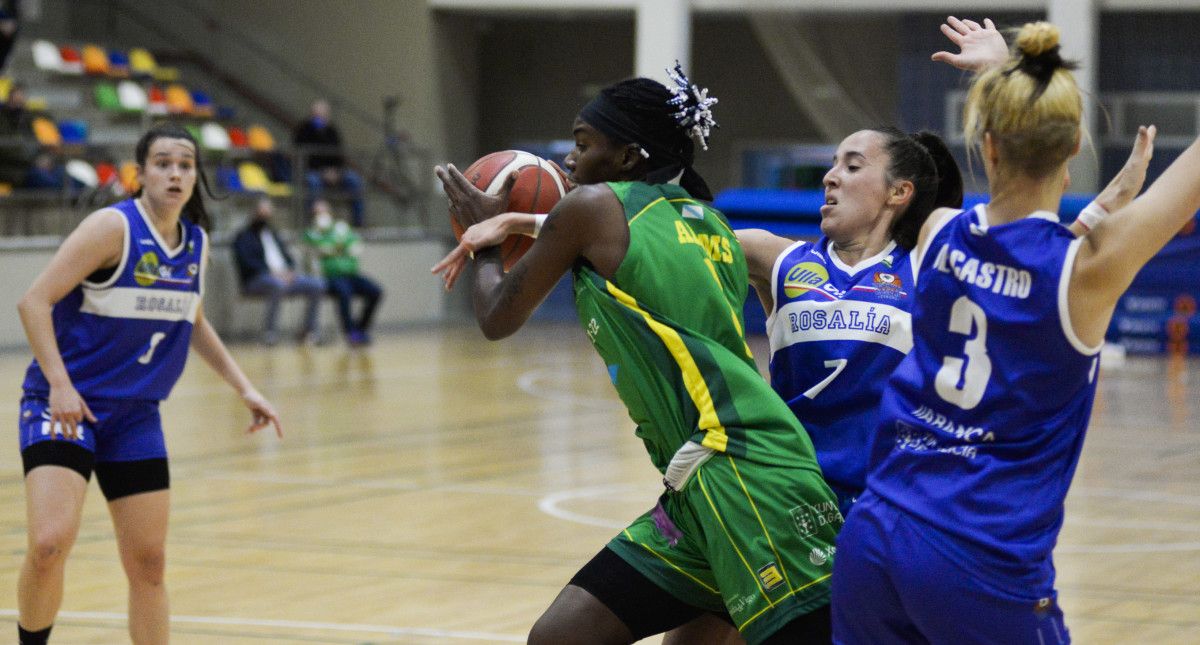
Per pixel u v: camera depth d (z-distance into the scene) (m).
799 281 3.56
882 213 3.53
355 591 6.12
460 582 6.30
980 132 2.82
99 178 18.44
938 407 2.85
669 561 3.40
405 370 15.55
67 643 5.26
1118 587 6.30
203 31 23.38
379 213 21.66
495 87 24.77
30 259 17.00
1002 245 2.78
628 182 3.41
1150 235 2.65
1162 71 19.59
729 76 24.05
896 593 2.82
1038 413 2.76
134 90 21.14
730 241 3.49
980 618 2.74
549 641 3.42
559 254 3.34
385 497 8.41
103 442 4.59
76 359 4.53
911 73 19.72
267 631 5.43
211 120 21.91
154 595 4.62
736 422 3.25
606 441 10.73
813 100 20.08
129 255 4.55
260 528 7.48
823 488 3.27
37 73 20.33
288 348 17.83
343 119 23.05
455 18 23.44
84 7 23.20
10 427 11.05
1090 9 19.12
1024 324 2.73
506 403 12.89
